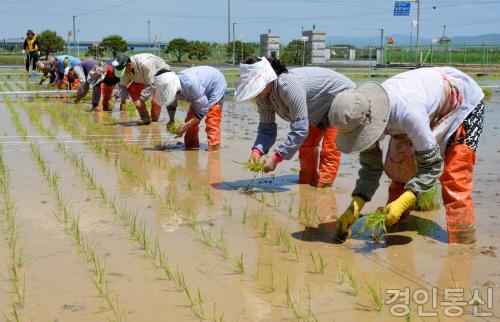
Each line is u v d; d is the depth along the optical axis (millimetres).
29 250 4516
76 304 3584
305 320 3350
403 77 4574
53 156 8320
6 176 7008
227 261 4293
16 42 71875
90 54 55156
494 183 6828
